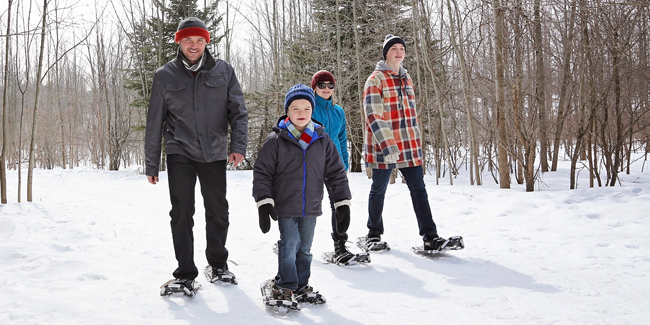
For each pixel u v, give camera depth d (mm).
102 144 22891
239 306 2561
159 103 2896
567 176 9445
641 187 5250
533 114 7238
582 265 3162
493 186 7820
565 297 2596
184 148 2877
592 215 4438
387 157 3578
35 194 8023
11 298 2580
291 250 2627
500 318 2322
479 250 3762
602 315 2301
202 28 2922
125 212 6270
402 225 4949
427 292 2793
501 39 6961
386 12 11703
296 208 2600
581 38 7051
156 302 2617
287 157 2611
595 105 6977
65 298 2670
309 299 2588
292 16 17281
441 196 6082
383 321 2318
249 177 11641
